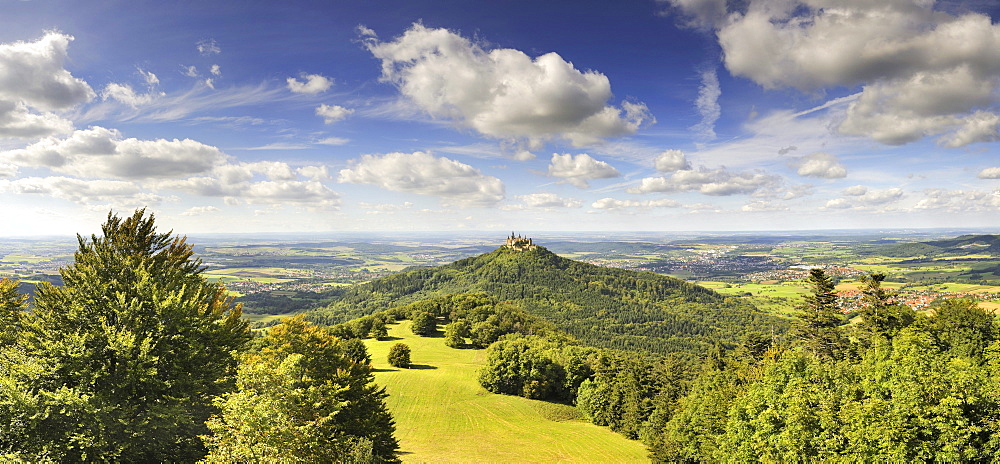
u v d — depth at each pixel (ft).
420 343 434.71
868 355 143.43
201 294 116.67
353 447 102.27
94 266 101.76
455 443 223.92
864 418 102.06
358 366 137.39
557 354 339.36
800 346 211.41
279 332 120.98
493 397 302.86
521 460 201.98
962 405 95.25
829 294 192.54
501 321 470.39
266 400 76.59
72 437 81.51
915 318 172.76
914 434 95.04
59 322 96.22
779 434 119.96
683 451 178.50
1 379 81.25
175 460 96.07
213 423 79.61
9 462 75.51
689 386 254.47
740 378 202.49
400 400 285.64
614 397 263.08
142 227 111.96
